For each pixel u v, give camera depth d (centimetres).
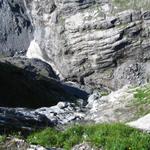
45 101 10469
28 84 11525
